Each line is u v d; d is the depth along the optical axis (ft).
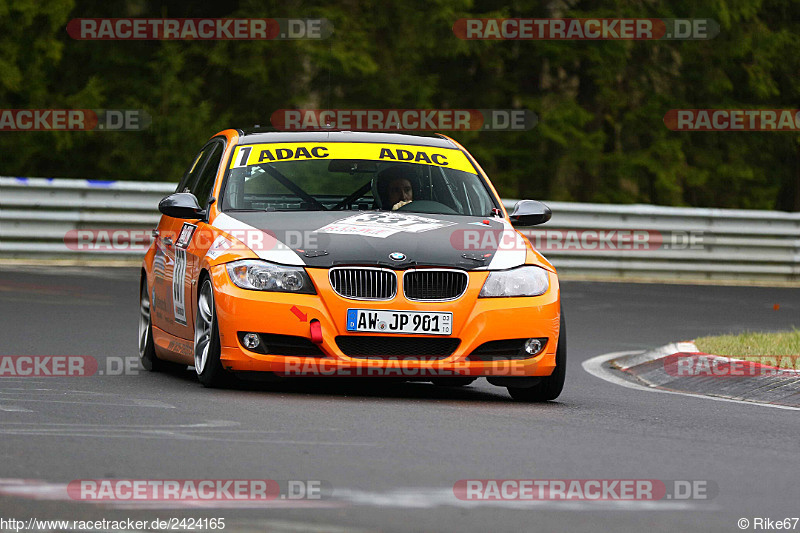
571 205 233.35
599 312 181.16
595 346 146.41
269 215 99.19
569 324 167.12
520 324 92.73
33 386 92.84
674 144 337.31
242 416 79.15
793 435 81.15
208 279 95.14
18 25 282.97
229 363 91.81
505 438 73.87
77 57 305.32
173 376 106.11
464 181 107.34
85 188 207.21
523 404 94.43
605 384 113.19
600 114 337.11
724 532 52.03
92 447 65.87
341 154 107.04
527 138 325.42
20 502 53.01
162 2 315.58
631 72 342.64
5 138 295.48
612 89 333.62
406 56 305.73
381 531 49.96
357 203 102.68
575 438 75.31
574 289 210.79
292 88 305.94
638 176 334.24
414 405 89.10
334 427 75.56
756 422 87.45
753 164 361.30
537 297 93.91
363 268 91.45
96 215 208.03
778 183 368.27
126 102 296.51
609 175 334.24
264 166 105.09
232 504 53.88
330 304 90.74
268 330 90.63
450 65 329.52
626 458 68.44
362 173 105.29
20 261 201.36
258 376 91.91
